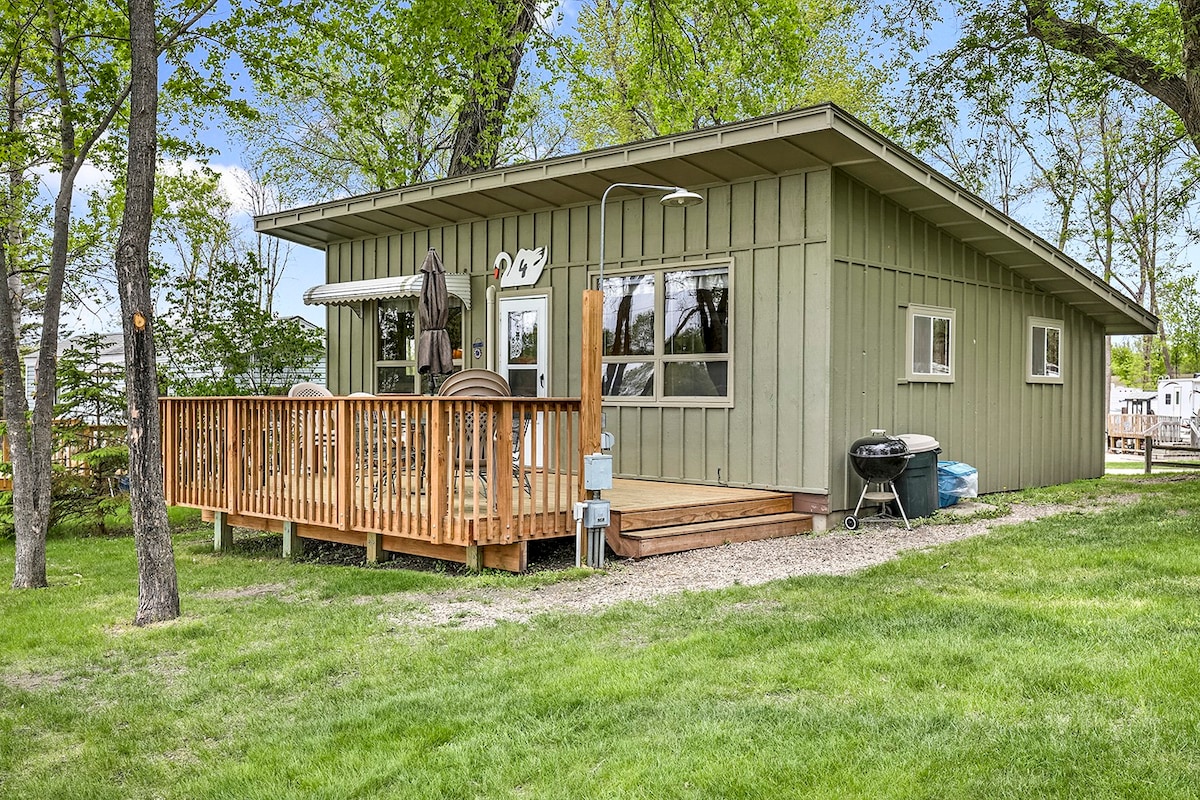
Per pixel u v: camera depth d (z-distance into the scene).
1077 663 3.99
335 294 12.28
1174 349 31.20
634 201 9.59
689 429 9.11
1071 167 18.39
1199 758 3.07
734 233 8.77
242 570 7.93
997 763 3.10
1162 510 8.55
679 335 9.23
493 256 10.98
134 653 5.34
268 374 15.89
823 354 8.10
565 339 10.17
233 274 15.45
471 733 3.71
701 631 4.97
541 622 5.40
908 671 4.04
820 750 3.28
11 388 7.89
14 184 10.45
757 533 7.86
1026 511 9.16
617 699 3.97
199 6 8.38
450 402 6.75
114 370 12.38
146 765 3.70
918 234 9.45
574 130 23.38
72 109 8.28
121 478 11.98
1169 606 4.89
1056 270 11.07
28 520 7.85
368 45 13.84
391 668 4.67
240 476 8.77
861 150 7.65
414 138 20.00
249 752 3.71
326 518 7.73
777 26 17.17
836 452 8.20
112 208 10.03
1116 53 12.52
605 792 3.10
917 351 9.44
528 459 10.09
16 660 5.32
